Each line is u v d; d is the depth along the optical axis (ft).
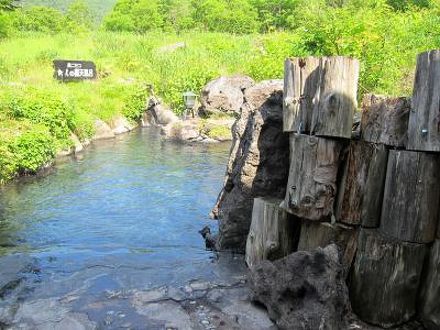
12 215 22.44
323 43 27.68
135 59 63.52
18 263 16.11
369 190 12.23
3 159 28.25
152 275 15.23
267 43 57.77
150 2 134.72
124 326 12.05
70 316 12.51
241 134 18.49
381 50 27.02
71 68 52.80
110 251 17.83
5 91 36.91
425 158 11.21
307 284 11.92
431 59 10.67
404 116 11.62
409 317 12.11
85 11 166.91
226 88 47.70
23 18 121.90
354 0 42.29
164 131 45.70
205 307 13.07
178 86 55.52
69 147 36.91
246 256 15.97
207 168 32.27
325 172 12.57
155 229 20.58
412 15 38.83
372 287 12.05
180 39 79.30
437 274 11.52
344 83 12.03
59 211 23.04
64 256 17.10
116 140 43.65
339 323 11.71
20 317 12.48
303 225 13.91
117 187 27.32
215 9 116.57
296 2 96.48
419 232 11.48
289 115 13.47
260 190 16.74
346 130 12.09
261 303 13.00
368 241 12.11
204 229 20.12
